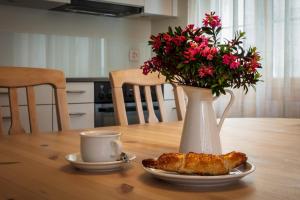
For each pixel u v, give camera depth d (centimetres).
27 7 329
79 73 359
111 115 314
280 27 283
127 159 76
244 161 68
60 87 145
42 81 141
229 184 64
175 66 84
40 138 117
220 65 79
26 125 272
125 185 64
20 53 325
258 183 66
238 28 312
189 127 86
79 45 359
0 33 314
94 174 71
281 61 284
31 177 69
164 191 60
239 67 80
